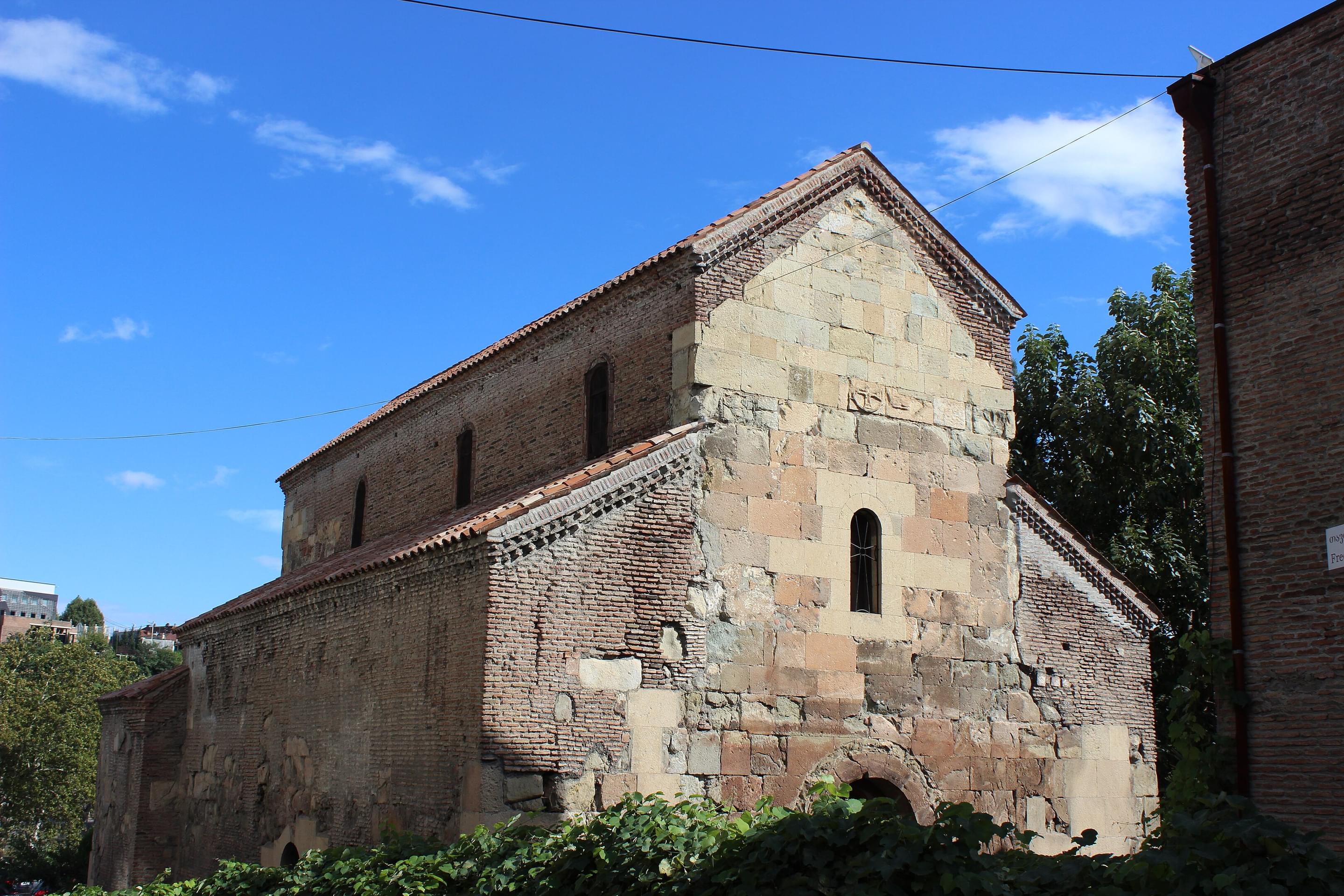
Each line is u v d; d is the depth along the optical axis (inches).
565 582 774.5
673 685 799.1
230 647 1208.8
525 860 591.8
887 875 411.2
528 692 745.6
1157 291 1491.1
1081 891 385.4
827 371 916.6
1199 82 659.4
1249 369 626.2
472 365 1135.0
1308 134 617.0
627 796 580.7
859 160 963.3
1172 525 1341.0
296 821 979.9
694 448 844.6
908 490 934.4
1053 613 980.6
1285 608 593.9
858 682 876.0
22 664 2925.7
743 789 810.2
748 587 845.8
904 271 973.2
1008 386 1008.9
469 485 1142.3
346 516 1402.6
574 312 992.9
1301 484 595.8
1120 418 1380.4
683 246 877.2
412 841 698.8
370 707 878.4
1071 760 959.0
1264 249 628.4
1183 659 1253.1
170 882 1209.4
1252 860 358.3
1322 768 568.7
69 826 2694.4
